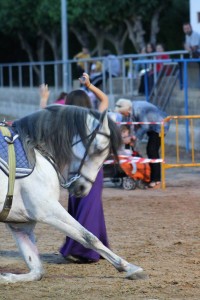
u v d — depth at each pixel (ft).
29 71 106.93
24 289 25.52
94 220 28.96
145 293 24.66
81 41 128.06
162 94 73.97
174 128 70.74
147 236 34.55
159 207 42.09
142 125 49.70
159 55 73.51
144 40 127.03
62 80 93.15
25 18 129.59
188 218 38.83
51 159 26.20
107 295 24.48
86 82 29.73
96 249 26.07
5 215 25.79
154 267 28.58
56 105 26.96
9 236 35.12
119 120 49.32
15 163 25.63
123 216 39.52
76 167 26.43
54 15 119.65
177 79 74.28
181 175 55.06
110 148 26.55
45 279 26.96
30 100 98.48
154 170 49.03
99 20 116.06
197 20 82.02
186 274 27.43
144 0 113.91
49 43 145.07
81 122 26.40
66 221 25.67
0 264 29.63
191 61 66.33
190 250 31.60
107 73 80.43
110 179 50.55
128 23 117.80
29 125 26.40
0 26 133.49
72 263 29.60
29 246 26.84
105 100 29.86
